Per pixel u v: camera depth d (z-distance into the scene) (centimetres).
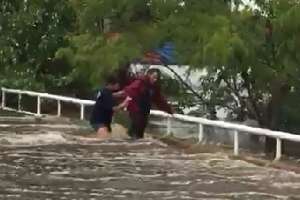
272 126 3609
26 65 5144
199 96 3866
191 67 3175
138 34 3422
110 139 2823
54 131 3059
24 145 2625
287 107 3753
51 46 5091
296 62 3228
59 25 5081
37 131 3064
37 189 1833
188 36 3231
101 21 3625
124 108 2883
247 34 3192
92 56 3438
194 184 1934
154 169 2162
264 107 3650
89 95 4994
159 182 1958
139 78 2897
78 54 3512
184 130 3659
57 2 5009
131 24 3484
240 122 3850
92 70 3450
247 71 3362
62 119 3662
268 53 3331
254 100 3628
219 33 3050
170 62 3547
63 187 1869
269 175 2072
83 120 3581
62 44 5056
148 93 2816
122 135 2930
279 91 3506
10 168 2128
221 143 3219
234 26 3172
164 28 3350
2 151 2458
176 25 3291
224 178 2025
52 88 5072
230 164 2252
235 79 3616
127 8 3472
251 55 3155
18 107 4456
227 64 3142
